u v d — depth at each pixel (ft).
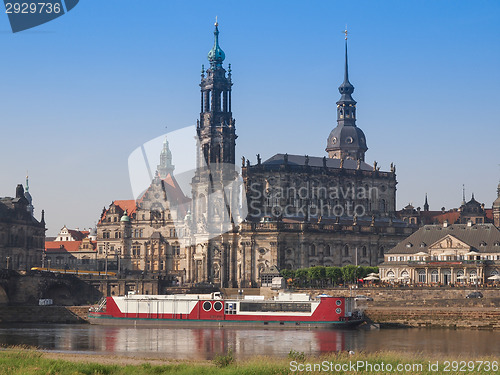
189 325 630.33
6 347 484.33
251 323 620.49
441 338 550.36
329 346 506.89
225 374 340.59
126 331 601.62
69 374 345.92
